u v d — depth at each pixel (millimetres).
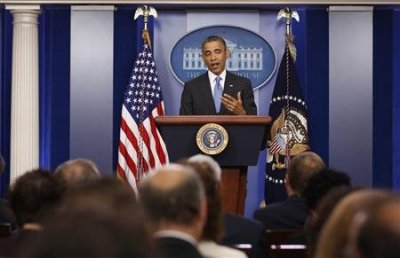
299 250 5234
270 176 11953
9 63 12406
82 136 12094
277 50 12320
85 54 12117
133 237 1690
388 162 12344
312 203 5289
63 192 4789
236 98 10297
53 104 12383
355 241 1889
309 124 12281
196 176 3463
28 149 12148
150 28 12336
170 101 12328
